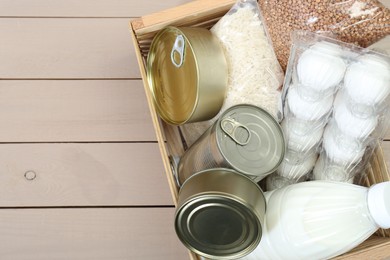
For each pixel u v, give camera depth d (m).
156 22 0.90
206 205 0.72
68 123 1.04
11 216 0.98
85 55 1.09
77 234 0.98
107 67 1.08
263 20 0.88
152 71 0.95
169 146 0.97
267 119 0.80
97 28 1.11
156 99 0.96
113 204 1.00
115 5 1.13
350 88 0.76
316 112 0.80
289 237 0.74
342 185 0.74
